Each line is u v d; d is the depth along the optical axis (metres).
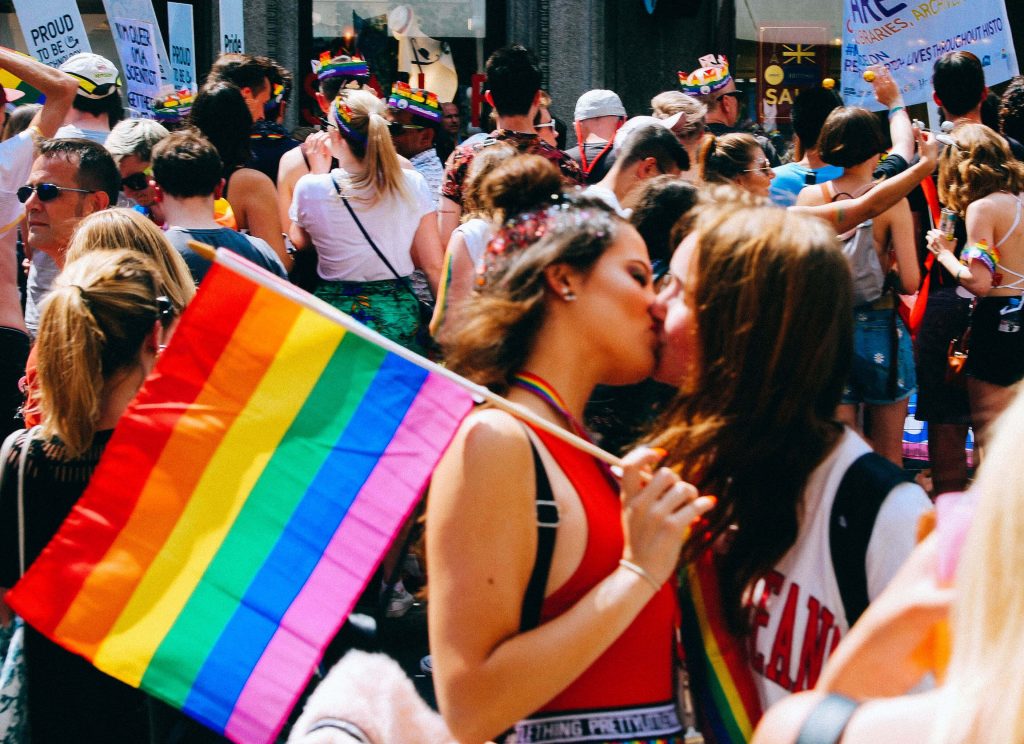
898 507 1.85
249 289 2.10
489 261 2.05
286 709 2.07
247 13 8.93
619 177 4.31
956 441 5.78
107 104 6.10
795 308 1.91
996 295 5.43
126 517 2.13
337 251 4.98
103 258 2.63
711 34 9.27
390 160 4.93
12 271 4.91
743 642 2.00
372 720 2.09
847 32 7.20
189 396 2.12
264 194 5.16
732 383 1.94
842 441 1.94
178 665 2.11
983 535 1.12
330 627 2.07
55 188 4.36
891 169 4.95
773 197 5.49
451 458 1.86
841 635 1.89
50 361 2.52
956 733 1.09
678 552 1.87
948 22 6.99
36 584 2.13
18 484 2.59
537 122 6.45
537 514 1.85
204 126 5.12
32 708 2.62
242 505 2.12
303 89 9.17
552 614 1.88
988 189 5.36
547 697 1.81
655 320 2.02
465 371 2.03
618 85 9.19
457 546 1.82
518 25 9.08
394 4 9.16
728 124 6.82
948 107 6.34
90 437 2.55
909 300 5.73
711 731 2.02
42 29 6.87
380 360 2.09
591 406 2.69
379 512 2.08
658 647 1.96
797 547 1.93
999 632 1.09
